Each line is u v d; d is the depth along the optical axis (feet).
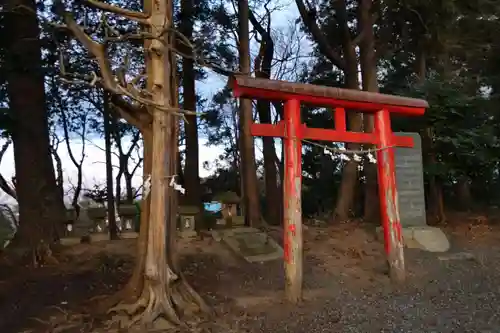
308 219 49.67
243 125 41.27
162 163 18.43
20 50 29.94
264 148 56.34
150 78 18.84
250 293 23.00
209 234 35.91
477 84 44.62
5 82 34.06
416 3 39.04
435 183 42.32
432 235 33.65
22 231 30.78
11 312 19.51
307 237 37.17
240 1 41.70
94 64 29.84
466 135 37.68
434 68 47.01
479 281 25.05
